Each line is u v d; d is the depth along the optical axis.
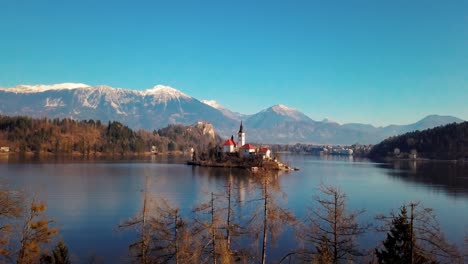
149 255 54.06
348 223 56.06
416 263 50.12
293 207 123.69
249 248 74.94
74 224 102.69
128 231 94.62
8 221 64.62
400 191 183.00
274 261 69.25
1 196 50.91
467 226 106.25
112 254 78.69
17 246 58.38
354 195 167.88
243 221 73.50
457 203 146.12
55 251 58.66
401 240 52.19
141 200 140.88
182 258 50.84
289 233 83.19
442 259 60.59
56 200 139.12
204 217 82.06
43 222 49.41
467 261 68.31
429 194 172.00
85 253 79.19
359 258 65.88
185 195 153.62
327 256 48.78
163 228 52.81
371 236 88.56
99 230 96.56
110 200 140.75
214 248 49.66
